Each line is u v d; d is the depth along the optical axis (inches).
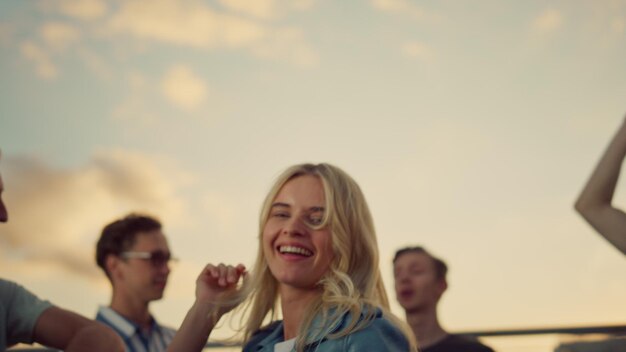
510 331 167.9
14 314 77.7
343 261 80.4
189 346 87.7
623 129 94.8
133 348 136.6
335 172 83.6
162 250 142.1
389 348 72.7
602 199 94.0
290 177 83.9
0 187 84.7
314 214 81.4
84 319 79.9
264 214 84.0
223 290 90.2
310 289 80.8
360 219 82.4
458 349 151.3
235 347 90.3
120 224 143.0
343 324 74.9
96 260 144.6
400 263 156.7
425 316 154.5
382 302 83.3
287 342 79.3
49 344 78.3
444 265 157.5
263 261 88.1
